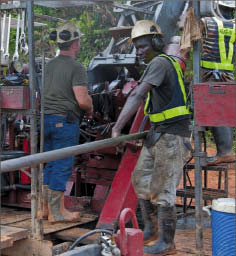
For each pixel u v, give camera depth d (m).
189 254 3.89
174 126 3.82
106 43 8.05
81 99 4.58
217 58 4.73
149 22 3.98
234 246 3.11
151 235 4.05
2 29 4.32
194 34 3.50
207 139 13.01
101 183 5.37
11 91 3.93
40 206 4.03
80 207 5.22
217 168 4.93
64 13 9.13
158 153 3.85
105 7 8.81
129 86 5.36
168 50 4.77
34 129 3.93
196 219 3.55
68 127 4.63
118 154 5.31
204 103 3.40
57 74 4.63
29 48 3.90
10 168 2.43
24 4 3.90
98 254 2.96
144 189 4.04
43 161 2.67
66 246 4.17
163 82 3.76
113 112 5.37
